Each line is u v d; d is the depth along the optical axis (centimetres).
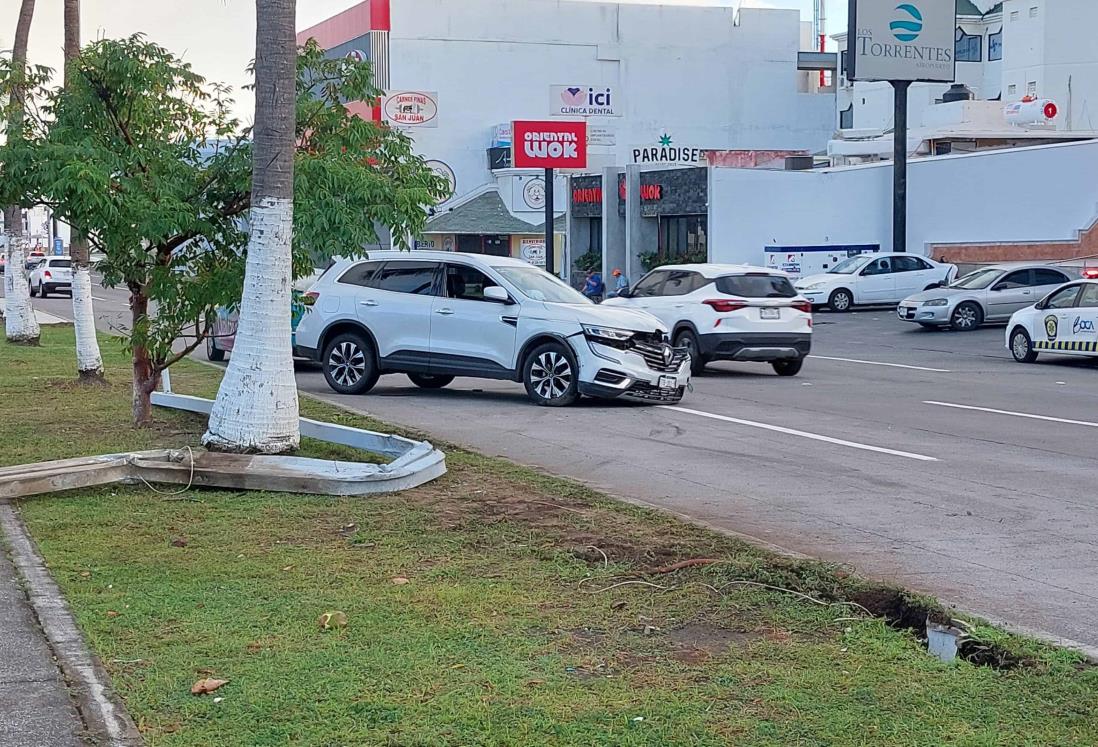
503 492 998
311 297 1808
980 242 4122
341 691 539
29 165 1149
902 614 668
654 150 6156
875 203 4397
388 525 870
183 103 1280
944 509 991
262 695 533
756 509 991
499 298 1683
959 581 767
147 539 827
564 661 585
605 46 6625
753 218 4409
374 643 609
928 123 5259
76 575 733
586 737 489
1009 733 493
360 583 722
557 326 1639
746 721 506
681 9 6738
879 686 549
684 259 4488
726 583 716
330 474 984
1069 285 2422
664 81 6725
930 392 1898
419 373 1762
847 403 1733
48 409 1503
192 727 500
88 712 514
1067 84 6444
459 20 6397
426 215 1279
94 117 1236
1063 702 526
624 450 1293
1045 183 3941
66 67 1248
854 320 3691
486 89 6462
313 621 643
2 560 767
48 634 617
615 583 724
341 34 6662
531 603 682
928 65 4150
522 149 4731
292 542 823
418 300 1745
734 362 2448
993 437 1398
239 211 1252
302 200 1179
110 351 2448
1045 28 6444
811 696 536
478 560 779
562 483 1036
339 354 1797
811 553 840
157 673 561
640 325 1647
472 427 1459
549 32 6544
